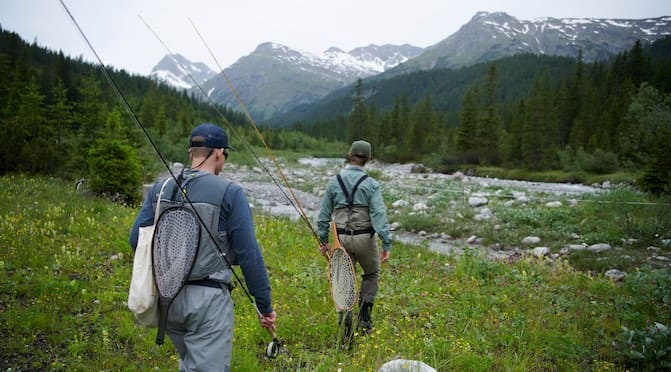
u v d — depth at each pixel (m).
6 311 4.86
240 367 3.96
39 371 3.85
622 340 4.81
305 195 23.17
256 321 4.94
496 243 12.15
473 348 4.66
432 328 5.23
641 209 14.41
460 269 7.88
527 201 18.55
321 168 44.94
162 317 2.57
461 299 6.26
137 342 4.45
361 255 4.88
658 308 5.91
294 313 5.40
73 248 7.32
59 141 20.45
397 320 5.38
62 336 4.40
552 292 7.02
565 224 13.32
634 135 40.66
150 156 22.11
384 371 3.65
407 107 99.19
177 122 72.25
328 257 5.01
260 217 12.49
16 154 18.95
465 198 19.69
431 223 14.29
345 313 4.66
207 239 2.63
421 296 6.34
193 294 2.59
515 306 6.04
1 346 4.17
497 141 54.69
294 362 4.29
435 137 72.31
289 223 12.48
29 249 6.96
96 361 3.95
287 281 6.78
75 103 23.00
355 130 89.31
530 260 9.15
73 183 16.80
